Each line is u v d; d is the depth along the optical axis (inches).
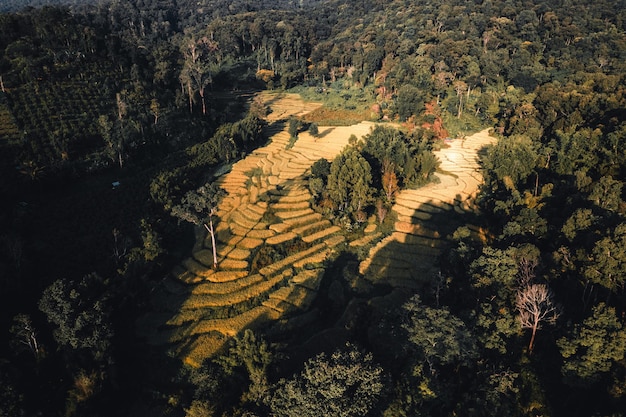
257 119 5152.6
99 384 1812.3
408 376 1724.9
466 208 3533.5
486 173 3814.0
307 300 2514.8
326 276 2751.0
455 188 3912.4
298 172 4202.8
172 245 2970.0
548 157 3531.0
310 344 2146.9
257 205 3518.7
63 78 4296.3
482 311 1963.6
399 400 1616.6
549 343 1849.2
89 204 3139.8
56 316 1866.4
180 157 4128.9
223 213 3412.9
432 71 6220.5
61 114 3836.1
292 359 2041.1
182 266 2773.1
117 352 2090.3
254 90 7352.4
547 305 1813.5
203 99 5177.2
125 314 2331.4
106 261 2618.1
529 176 3543.3
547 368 1780.3
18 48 4308.6
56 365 1893.5
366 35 7790.4
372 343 2031.3
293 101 6781.5
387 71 6417.3
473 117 5664.4
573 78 5324.8
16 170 3159.5
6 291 2143.2
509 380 1674.5
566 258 2102.6
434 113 5433.1
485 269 2123.5
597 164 3179.1
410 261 2829.7
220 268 2753.4
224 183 3932.1
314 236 3120.1
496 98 5570.9
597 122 3816.4
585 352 1622.8
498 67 6003.9
